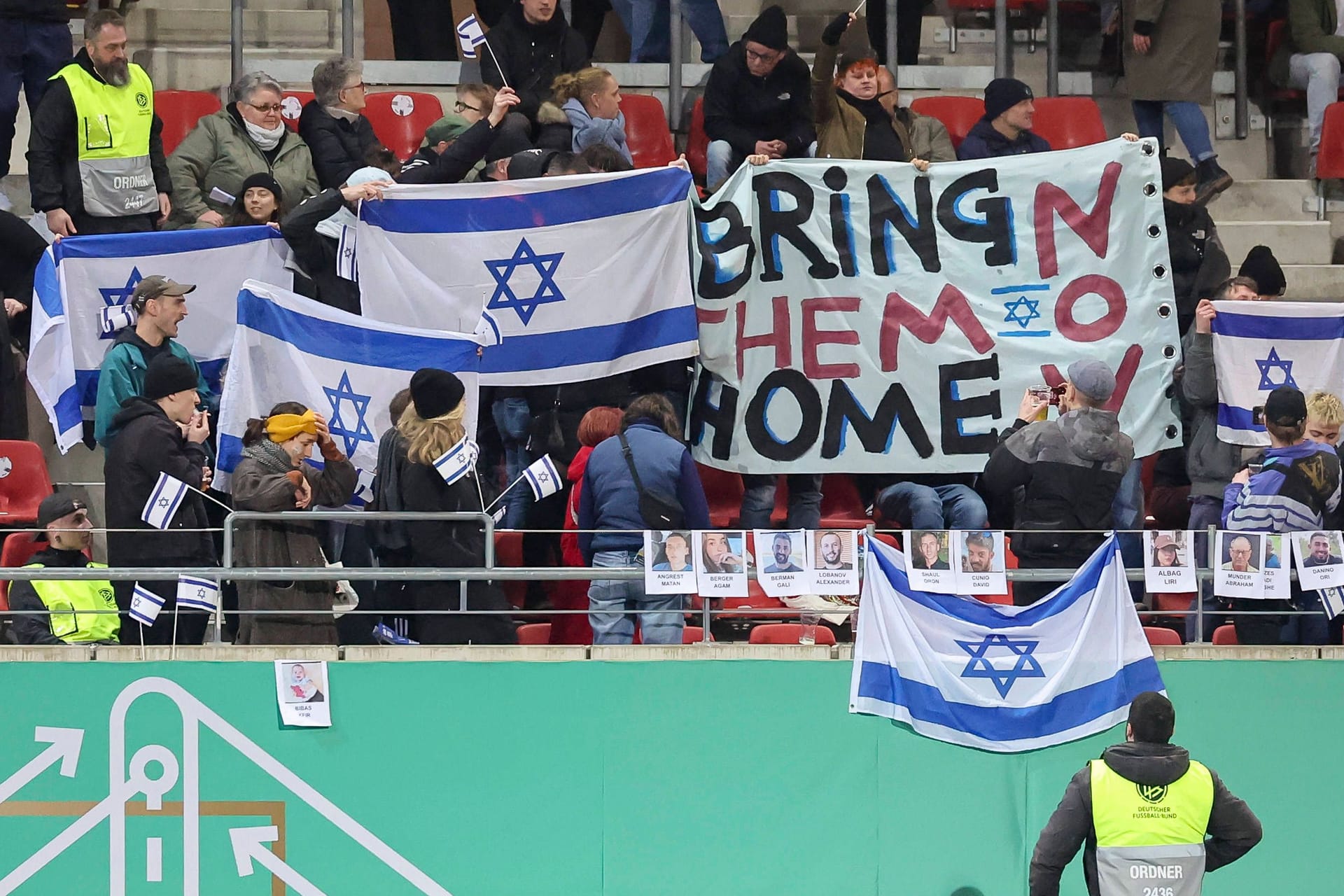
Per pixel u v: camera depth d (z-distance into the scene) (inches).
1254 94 1823.3
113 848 1052.5
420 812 1067.9
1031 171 1289.4
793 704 1098.7
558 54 1518.2
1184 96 1635.1
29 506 1274.6
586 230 1235.9
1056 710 1115.9
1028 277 1278.3
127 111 1358.3
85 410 1250.6
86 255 1242.6
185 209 1380.4
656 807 1082.7
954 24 1847.9
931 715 1104.8
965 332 1266.0
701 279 1251.8
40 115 1337.4
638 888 1079.0
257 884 1058.7
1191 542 1127.6
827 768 1099.3
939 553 1111.0
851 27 1786.4
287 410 1098.1
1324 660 1155.9
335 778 1064.2
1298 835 1144.8
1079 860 1136.2
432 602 1099.3
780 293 1261.1
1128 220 1286.9
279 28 1822.1
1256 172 1795.0
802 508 1278.3
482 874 1070.4
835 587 1079.0
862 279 1267.2
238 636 1101.1
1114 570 1132.5
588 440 1161.4
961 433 1258.0
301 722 1059.3
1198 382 1264.8
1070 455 1130.7
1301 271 1640.0
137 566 1082.7
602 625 1104.8
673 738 1087.0
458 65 1742.1
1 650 1050.1
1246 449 1259.8
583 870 1075.9
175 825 1055.6
